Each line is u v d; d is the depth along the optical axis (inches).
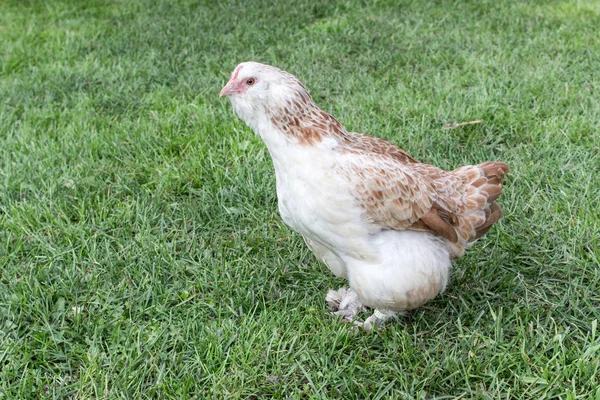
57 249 64.2
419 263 53.2
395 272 53.0
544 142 75.0
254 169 72.6
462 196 55.6
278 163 52.6
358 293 55.1
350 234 52.4
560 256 61.7
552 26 106.0
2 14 126.5
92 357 54.7
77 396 53.1
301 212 52.7
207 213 68.1
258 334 55.6
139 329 56.6
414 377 52.8
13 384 53.7
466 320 57.4
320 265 63.2
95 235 65.6
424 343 56.0
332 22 112.4
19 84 94.2
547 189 68.4
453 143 75.3
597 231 63.0
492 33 105.4
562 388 51.4
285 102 50.7
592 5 115.6
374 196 51.7
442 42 101.9
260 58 100.5
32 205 69.7
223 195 69.8
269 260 63.6
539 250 62.6
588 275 60.1
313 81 90.4
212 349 55.0
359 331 56.7
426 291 53.9
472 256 62.3
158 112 85.5
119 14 124.2
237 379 53.3
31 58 105.0
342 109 82.5
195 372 54.0
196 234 66.4
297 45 104.3
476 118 79.9
